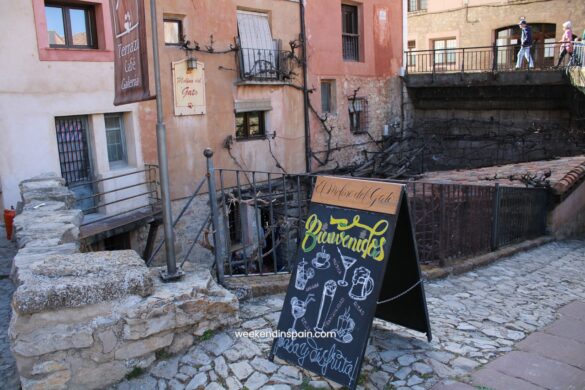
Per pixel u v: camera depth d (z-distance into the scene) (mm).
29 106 8914
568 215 11727
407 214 3553
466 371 3646
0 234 7598
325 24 14961
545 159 15641
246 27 12656
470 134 18031
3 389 3377
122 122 10578
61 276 3465
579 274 7340
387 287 3984
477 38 22938
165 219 3945
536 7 21125
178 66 11078
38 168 9094
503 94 16922
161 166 3932
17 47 8695
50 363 3217
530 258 8305
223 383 3391
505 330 4535
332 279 3422
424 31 24500
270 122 13438
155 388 3385
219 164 12227
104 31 9797
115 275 3484
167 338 3600
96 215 10039
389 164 16859
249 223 12094
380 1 17219
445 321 4645
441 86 17812
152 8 3822
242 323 4172
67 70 9359
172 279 3918
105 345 3357
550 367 3779
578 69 14516
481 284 6223
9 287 5273
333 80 15562
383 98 17719
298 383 3371
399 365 3678
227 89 12258
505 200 8695
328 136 15391
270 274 5492
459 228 7176
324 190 3709
